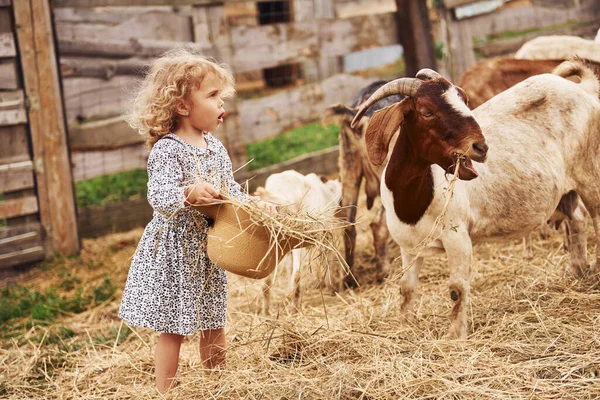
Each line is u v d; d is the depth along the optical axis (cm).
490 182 399
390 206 393
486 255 577
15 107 704
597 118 439
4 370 468
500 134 415
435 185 375
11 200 709
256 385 339
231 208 328
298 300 502
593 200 449
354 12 1125
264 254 331
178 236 350
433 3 939
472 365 342
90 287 650
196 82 346
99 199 877
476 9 1002
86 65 769
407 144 370
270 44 846
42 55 706
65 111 728
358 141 561
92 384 417
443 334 407
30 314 602
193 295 352
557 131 426
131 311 353
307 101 882
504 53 989
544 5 1145
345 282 570
